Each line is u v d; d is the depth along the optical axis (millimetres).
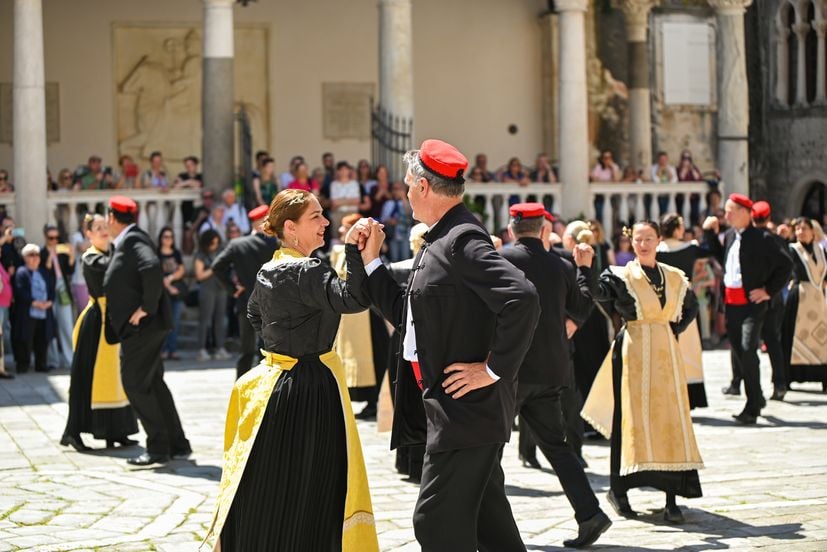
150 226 22875
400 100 23531
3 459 12156
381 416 12352
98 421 12562
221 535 7023
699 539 8977
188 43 28109
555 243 13078
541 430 9117
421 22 29422
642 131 29031
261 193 23062
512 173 25297
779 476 11328
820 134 28844
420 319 6734
